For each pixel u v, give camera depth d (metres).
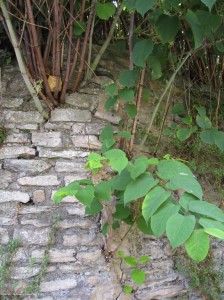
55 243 1.86
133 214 1.80
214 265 2.10
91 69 2.00
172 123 2.22
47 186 1.91
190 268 2.04
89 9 1.88
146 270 1.98
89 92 2.06
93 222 1.92
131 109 1.89
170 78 2.05
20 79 2.02
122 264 1.93
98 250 1.90
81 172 1.94
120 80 1.80
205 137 1.96
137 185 1.32
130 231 1.97
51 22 1.87
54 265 1.85
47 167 1.93
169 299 1.99
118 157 1.35
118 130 2.04
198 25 1.59
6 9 1.73
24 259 1.82
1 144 1.92
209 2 1.25
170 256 2.04
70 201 1.91
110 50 2.20
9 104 1.97
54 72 1.90
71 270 1.85
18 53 1.72
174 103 2.28
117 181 1.48
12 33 1.70
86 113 2.02
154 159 1.43
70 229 1.89
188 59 2.28
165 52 1.97
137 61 1.71
